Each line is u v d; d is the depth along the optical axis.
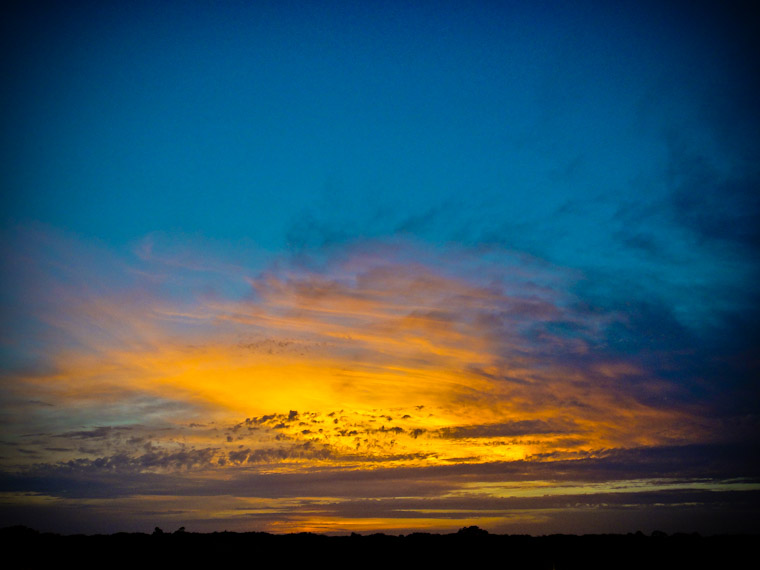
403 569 20.14
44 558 20.00
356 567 20.23
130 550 21.05
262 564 20.33
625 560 20.80
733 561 20.23
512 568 20.30
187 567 19.77
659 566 20.06
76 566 19.47
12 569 18.70
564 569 20.05
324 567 20.19
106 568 19.41
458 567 20.36
